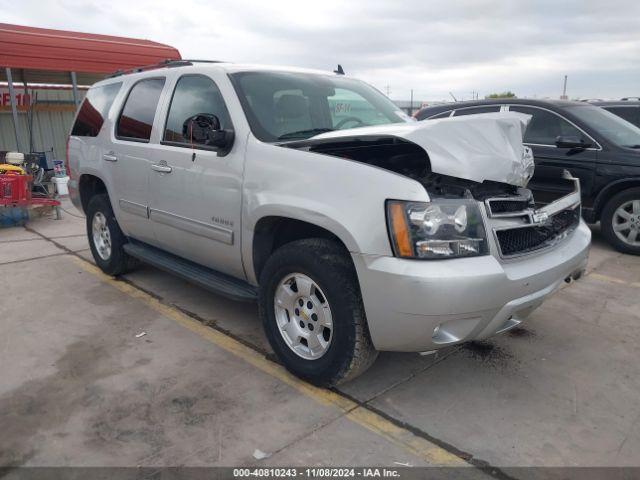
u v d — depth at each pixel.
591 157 6.37
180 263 4.46
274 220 3.37
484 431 2.88
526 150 3.43
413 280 2.65
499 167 2.97
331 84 4.35
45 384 3.33
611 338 4.03
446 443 2.78
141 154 4.43
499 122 3.16
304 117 3.87
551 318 4.39
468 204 2.81
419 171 3.32
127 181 4.66
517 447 2.75
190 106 4.08
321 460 2.64
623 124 6.94
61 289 5.09
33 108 14.12
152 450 2.70
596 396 3.24
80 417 2.98
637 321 4.34
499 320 2.88
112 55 12.15
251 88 3.80
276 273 3.31
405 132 2.93
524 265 3.00
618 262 6.00
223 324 4.28
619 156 6.19
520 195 3.22
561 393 3.27
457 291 2.65
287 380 3.39
